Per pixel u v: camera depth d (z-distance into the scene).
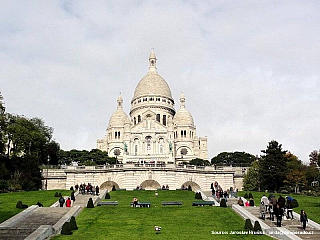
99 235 35.69
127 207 51.03
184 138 180.75
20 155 97.75
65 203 55.97
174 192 73.69
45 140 108.06
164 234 36.03
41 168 95.44
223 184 91.50
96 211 48.25
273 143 87.88
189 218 43.28
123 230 37.72
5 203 55.19
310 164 106.62
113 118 185.75
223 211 47.25
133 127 168.12
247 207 48.00
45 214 45.53
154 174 86.75
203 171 90.62
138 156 153.38
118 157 165.62
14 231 36.06
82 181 89.81
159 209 48.94
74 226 38.28
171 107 187.00
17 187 79.00
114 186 82.81
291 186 83.38
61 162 136.00
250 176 90.56
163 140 164.62
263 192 76.50
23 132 98.50
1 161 85.38
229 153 161.00
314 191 80.12
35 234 33.16
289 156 103.88
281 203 39.91
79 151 144.62
